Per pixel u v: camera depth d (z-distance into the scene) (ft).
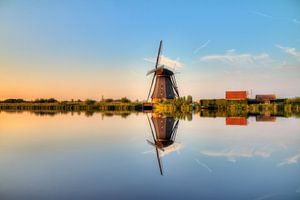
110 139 65.21
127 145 56.65
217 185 31.24
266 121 117.60
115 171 36.73
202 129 87.40
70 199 27.22
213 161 42.65
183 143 59.82
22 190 29.50
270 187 30.60
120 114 184.14
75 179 33.17
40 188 30.09
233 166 39.52
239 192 29.01
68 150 50.85
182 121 119.03
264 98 276.82
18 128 88.17
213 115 166.40
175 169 37.86
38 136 69.56
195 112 213.05
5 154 47.11
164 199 27.14
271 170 37.40
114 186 30.73
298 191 29.32
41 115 168.25
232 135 72.90
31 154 47.11
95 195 28.14
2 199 27.27
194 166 39.50
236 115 166.50
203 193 28.76
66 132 78.38
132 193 28.68
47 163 40.86
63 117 147.54
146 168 38.27
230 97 272.31
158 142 61.21
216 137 69.36
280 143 59.26
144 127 93.97
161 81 240.73
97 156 45.78
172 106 241.55
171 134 75.51
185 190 29.58
